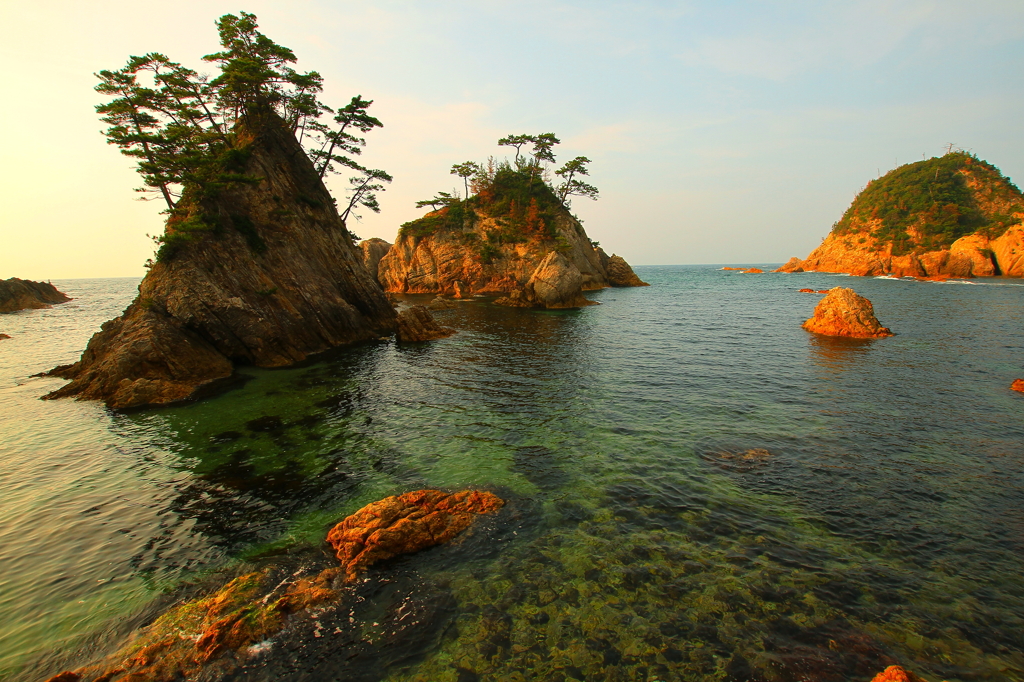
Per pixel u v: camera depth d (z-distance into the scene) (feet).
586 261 331.57
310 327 115.96
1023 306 162.61
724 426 57.26
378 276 355.15
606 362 95.14
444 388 79.10
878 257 401.49
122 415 67.46
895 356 91.50
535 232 306.76
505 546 33.83
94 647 25.85
